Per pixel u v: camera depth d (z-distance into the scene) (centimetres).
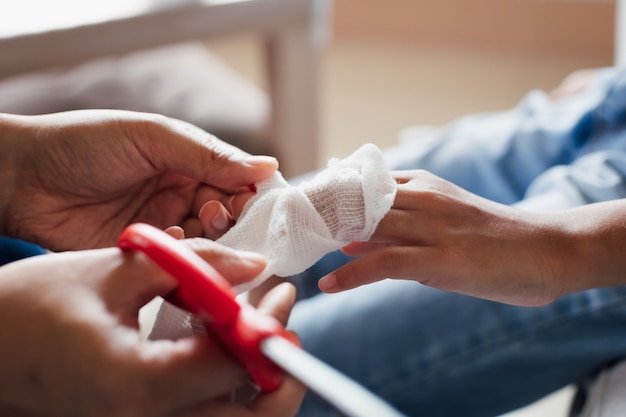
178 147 56
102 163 57
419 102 162
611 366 59
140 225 44
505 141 74
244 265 46
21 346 42
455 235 52
